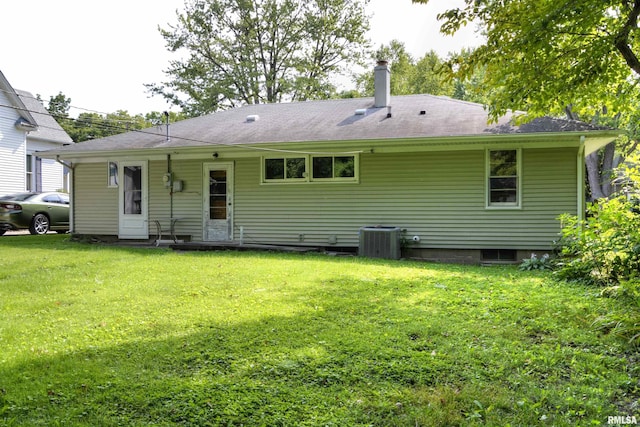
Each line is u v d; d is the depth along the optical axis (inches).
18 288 237.6
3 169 715.4
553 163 385.4
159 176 485.7
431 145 393.4
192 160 475.5
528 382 122.5
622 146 734.5
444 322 177.0
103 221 503.5
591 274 263.1
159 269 298.0
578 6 231.0
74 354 142.1
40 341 154.6
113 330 166.7
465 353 143.0
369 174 427.2
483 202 399.9
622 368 134.0
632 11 246.7
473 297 221.8
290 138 430.3
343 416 104.3
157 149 448.8
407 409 108.0
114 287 241.4
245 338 156.9
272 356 140.0
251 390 116.9
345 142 399.9
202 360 137.5
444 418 103.5
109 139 510.6
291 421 102.1
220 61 1136.8
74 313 190.1
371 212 427.2
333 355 140.5
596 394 116.1
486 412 106.4
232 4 1109.1
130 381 122.0
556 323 177.3
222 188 468.1
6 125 720.3
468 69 275.1
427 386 120.4
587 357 140.9
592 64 264.4
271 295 224.5
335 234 435.8
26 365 132.5
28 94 852.6
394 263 352.2
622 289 204.7
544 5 239.3
